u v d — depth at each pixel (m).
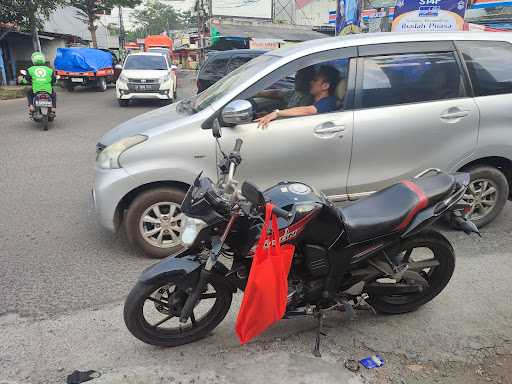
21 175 6.77
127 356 2.88
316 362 2.82
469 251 4.21
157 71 15.36
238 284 2.77
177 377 2.69
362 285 3.00
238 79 4.17
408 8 10.67
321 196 2.71
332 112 4.00
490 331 3.12
